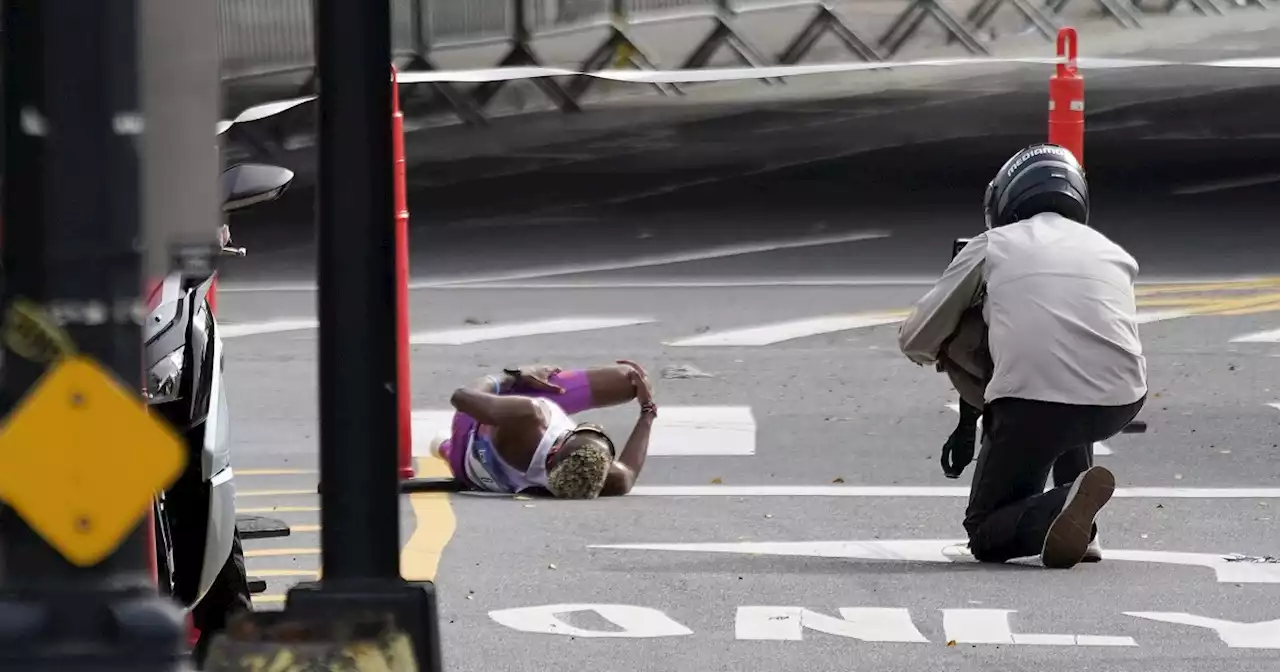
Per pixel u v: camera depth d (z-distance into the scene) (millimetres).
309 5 99688
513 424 33500
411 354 47344
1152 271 57562
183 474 20453
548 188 79875
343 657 14750
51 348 13445
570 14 111000
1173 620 25375
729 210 73000
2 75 13469
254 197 22156
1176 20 149500
